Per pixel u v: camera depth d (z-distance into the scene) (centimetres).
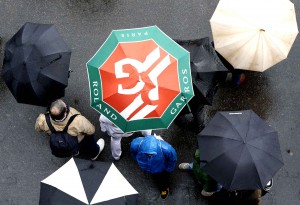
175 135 661
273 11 577
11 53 556
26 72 541
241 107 679
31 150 654
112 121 503
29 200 637
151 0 719
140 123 500
